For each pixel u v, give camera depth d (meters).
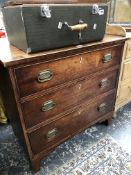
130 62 1.26
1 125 1.48
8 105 1.08
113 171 1.04
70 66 0.88
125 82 1.34
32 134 0.92
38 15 0.69
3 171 1.08
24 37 0.72
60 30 0.78
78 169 1.07
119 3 1.40
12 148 1.25
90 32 0.90
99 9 0.87
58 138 1.06
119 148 1.20
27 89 0.78
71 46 0.87
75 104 1.04
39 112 0.88
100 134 1.33
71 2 0.97
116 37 1.07
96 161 1.11
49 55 0.75
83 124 1.18
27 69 0.73
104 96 1.21
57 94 0.91
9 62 0.65
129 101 1.60
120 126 1.40
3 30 1.21
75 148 1.21
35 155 1.00
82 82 1.00
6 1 0.87
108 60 1.05
